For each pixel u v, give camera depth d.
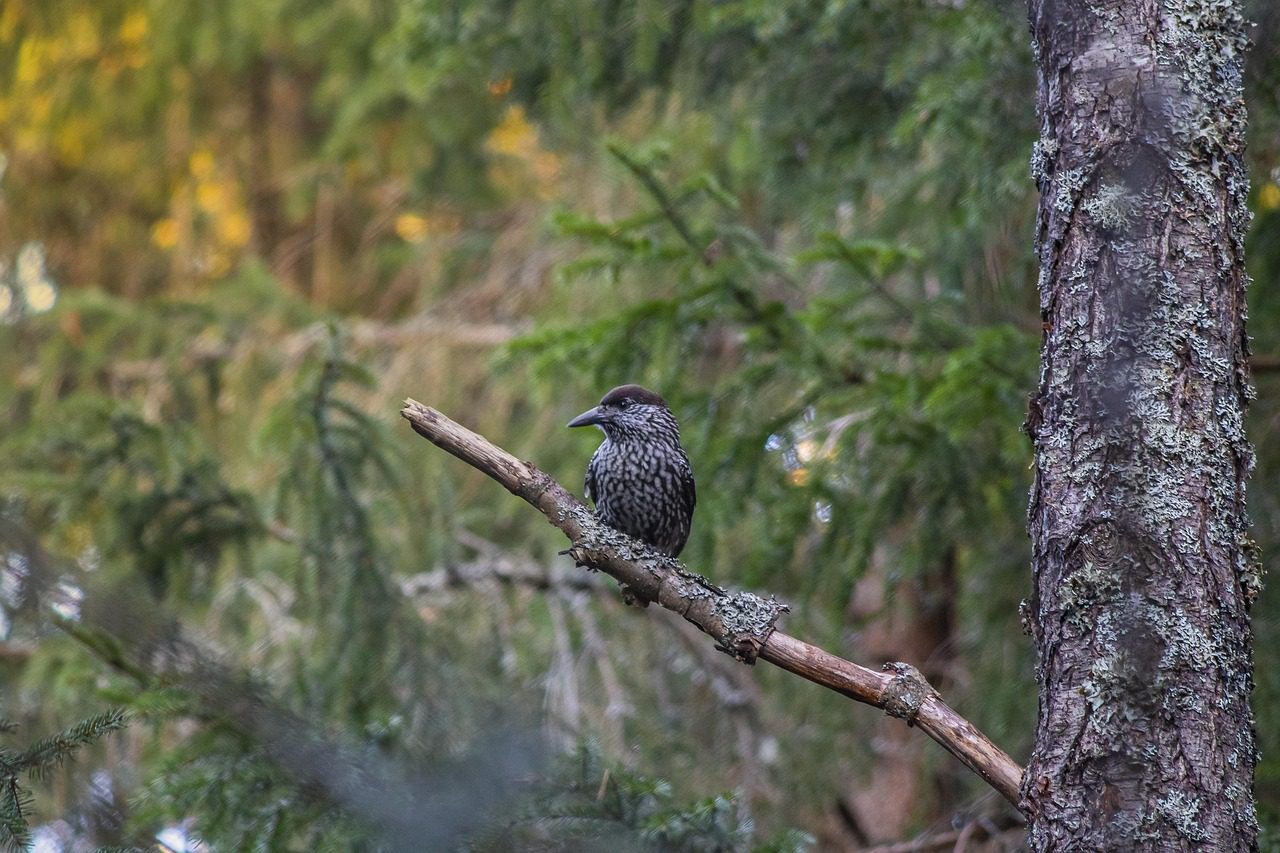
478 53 11.44
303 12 17.50
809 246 12.88
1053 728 5.54
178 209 19.34
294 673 11.04
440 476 13.30
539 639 13.25
